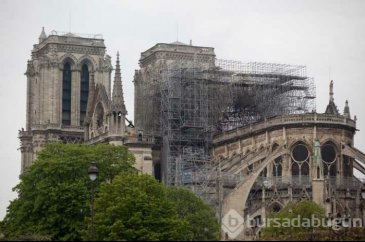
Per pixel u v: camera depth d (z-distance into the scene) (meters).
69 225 177.12
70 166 188.62
